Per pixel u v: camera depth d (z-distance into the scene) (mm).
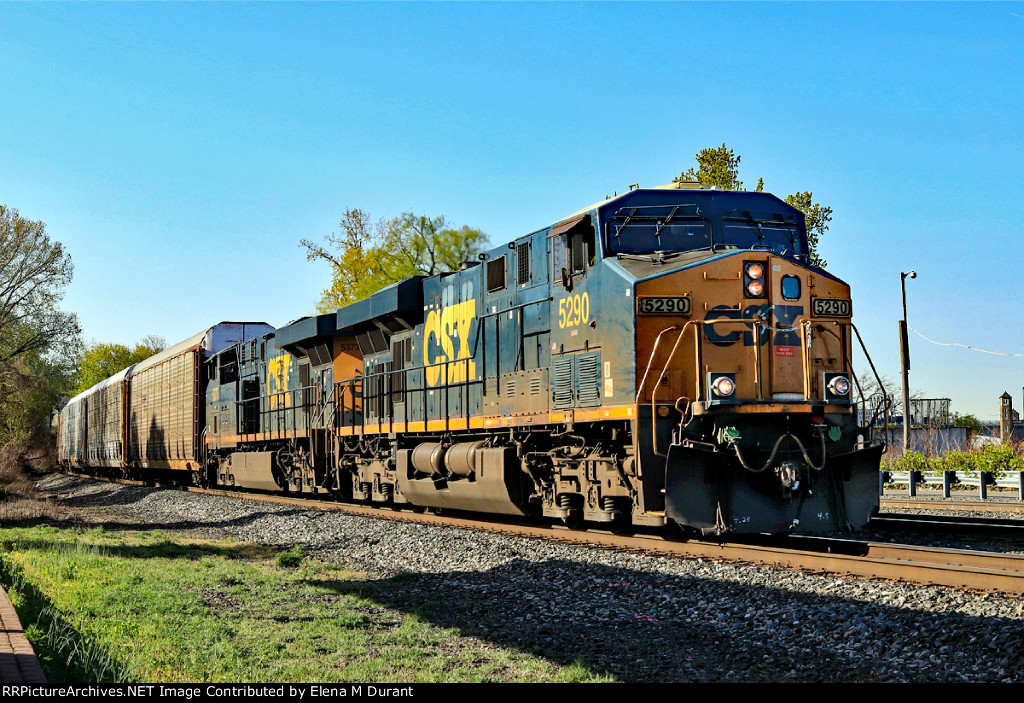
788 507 11852
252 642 8391
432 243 50500
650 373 11742
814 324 12258
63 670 7109
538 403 14312
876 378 12305
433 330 18250
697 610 9133
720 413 11570
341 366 22953
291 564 13953
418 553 13883
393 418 19953
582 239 13219
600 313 12664
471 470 16188
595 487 13242
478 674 7227
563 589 10562
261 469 26688
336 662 7688
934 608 8078
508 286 15445
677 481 11422
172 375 36250
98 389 49969
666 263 12383
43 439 63062
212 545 16594
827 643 7746
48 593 10898
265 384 28109
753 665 7340
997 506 19828
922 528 13492
